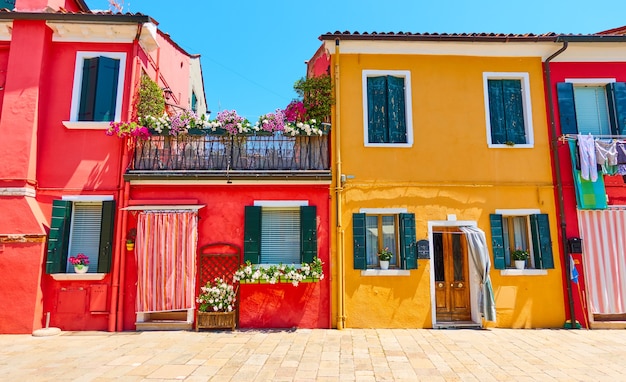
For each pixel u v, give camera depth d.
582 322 8.41
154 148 8.67
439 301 8.66
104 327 8.02
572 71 9.34
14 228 7.86
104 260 8.12
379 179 8.75
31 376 5.36
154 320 8.21
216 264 8.38
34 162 8.23
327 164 8.78
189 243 8.13
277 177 8.45
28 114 8.29
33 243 7.91
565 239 8.62
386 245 8.77
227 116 8.73
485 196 8.80
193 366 5.79
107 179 8.48
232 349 6.66
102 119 8.67
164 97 10.82
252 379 5.29
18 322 7.65
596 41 8.83
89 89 8.83
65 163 8.48
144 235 8.11
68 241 8.31
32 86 8.40
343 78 9.09
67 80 8.78
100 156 8.55
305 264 8.16
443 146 8.93
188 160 8.66
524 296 8.46
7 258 7.81
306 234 8.38
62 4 9.82
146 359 6.11
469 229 8.42
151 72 10.26
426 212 8.68
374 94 9.15
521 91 9.30
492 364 5.95
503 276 8.52
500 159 8.95
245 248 8.30
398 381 5.25
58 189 8.37
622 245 8.63
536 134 9.08
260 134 8.74
